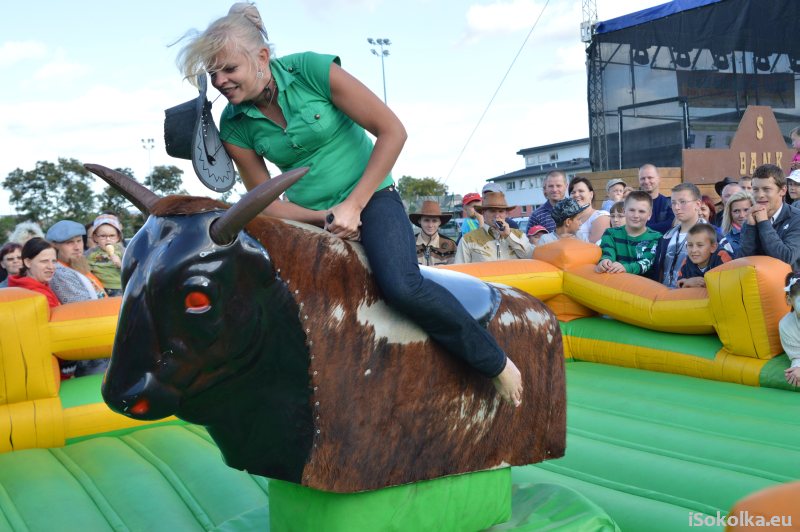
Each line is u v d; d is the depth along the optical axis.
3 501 3.19
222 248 1.99
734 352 4.48
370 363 2.25
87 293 5.11
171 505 3.16
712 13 13.95
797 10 13.88
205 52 2.15
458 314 2.29
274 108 2.33
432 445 2.40
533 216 7.50
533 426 2.75
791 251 4.66
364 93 2.28
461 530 2.55
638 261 5.46
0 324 3.83
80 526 2.98
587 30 15.52
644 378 4.79
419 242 6.88
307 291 2.15
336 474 2.21
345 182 2.39
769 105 14.12
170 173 44.72
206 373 2.04
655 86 14.59
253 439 2.21
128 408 1.98
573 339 5.39
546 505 2.79
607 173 11.62
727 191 6.92
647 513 2.78
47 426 3.90
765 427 3.61
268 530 2.69
